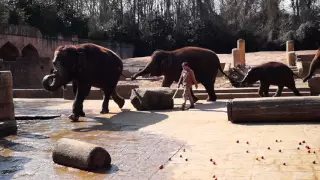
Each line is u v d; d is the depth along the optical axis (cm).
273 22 5053
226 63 2812
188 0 5428
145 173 618
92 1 5491
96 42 4588
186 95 1422
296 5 5262
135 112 1384
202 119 1163
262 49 4931
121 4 5509
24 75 2939
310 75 1573
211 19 5172
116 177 603
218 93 1888
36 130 1053
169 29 5250
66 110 1505
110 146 818
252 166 628
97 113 1388
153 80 2553
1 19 3388
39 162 705
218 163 655
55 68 1180
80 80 1240
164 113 1331
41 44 3809
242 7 5341
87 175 618
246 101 1046
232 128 984
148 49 5184
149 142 848
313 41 4662
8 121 997
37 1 4041
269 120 1033
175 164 663
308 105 1002
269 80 1540
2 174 633
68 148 676
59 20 4141
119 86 1992
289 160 653
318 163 628
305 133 870
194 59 1639
